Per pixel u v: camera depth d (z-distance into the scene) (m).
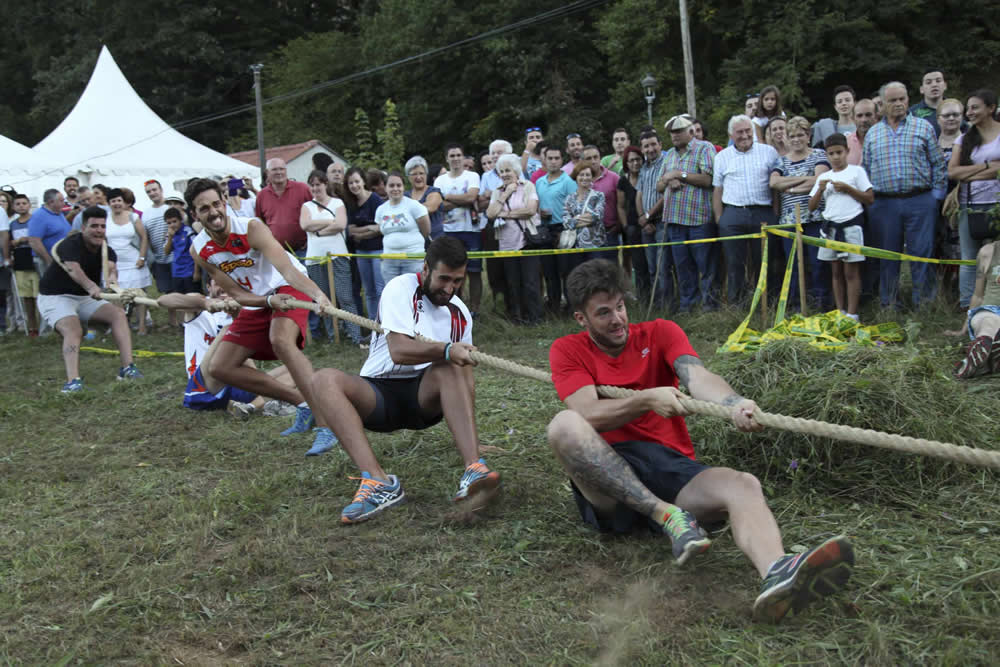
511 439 4.93
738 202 7.63
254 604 3.09
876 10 22.25
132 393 6.93
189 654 2.79
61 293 7.13
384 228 8.19
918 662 2.49
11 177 14.88
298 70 34.16
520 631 2.82
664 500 3.21
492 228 9.11
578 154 9.35
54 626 3.00
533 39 28.08
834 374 4.15
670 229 8.09
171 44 36.38
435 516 3.86
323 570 3.33
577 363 3.38
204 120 32.94
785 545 3.31
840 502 3.68
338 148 33.88
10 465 5.01
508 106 28.03
